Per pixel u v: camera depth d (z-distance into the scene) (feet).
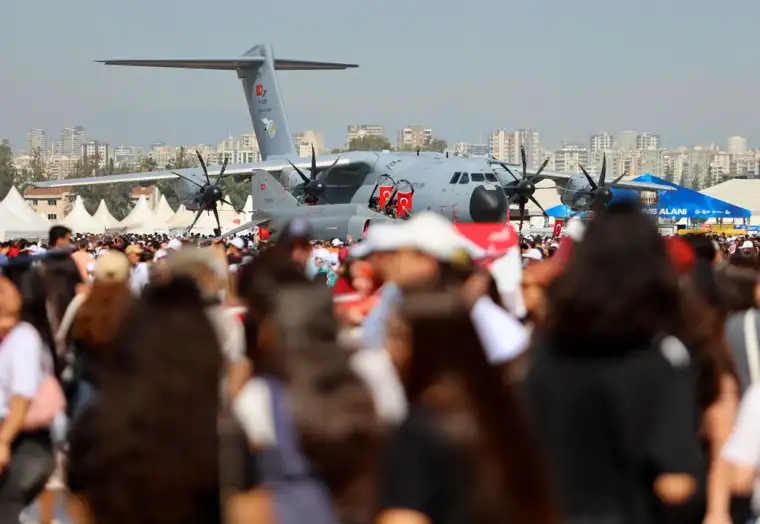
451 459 43.01
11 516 92.32
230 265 211.41
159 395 51.96
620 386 55.67
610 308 55.72
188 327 53.67
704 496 66.49
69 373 105.29
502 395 44.24
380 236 59.82
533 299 104.32
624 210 59.36
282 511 55.42
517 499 43.19
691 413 56.44
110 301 102.22
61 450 98.68
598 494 56.49
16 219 629.51
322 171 551.18
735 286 85.76
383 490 44.52
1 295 91.66
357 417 52.49
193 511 51.98
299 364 53.98
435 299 44.83
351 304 119.75
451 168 497.05
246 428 54.65
